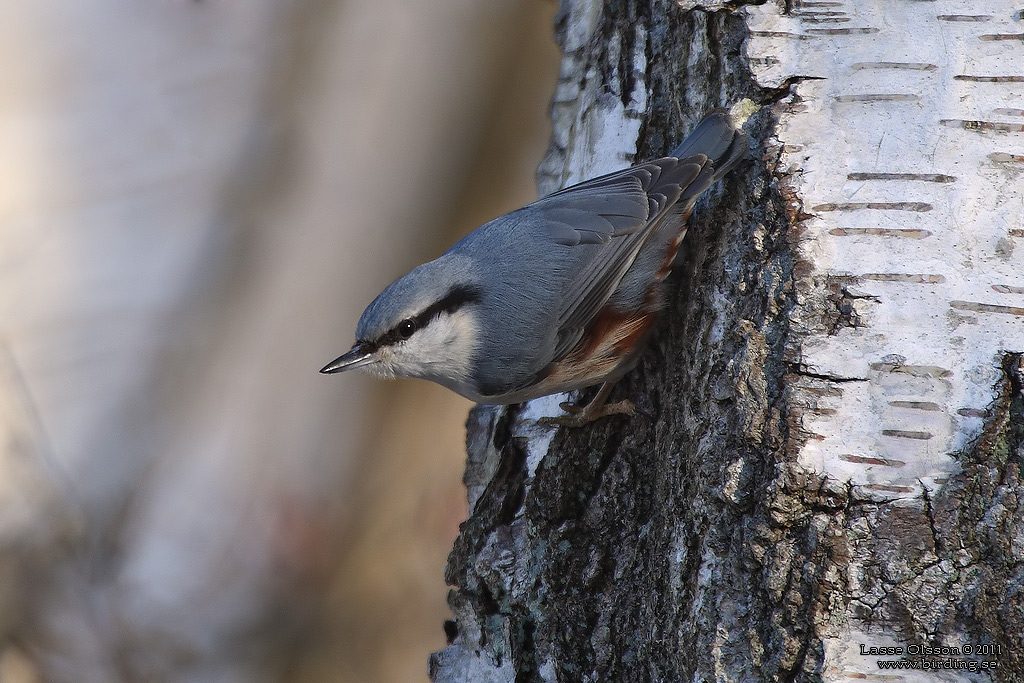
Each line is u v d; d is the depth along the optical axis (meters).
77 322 14.20
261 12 15.70
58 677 11.03
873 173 5.57
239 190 15.22
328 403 14.19
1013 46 5.68
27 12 15.24
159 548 12.38
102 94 15.27
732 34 6.17
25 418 12.10
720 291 5.85
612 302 6.68
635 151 7.13
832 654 4.93
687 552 5.51
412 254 15.29
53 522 11.65
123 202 14.95
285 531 12.66
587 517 6.43
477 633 6.83
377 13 15.77
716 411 5.55
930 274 5.33
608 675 6.09
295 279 14.99
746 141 5.95
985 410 5.09
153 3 15.55
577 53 7.96
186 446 13.67
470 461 7.86
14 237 14.48
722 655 5.18
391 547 12.97
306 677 11.86
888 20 5.88
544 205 7.04
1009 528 4.96
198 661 11.52
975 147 5.53
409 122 15.46
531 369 6.85
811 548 5.05
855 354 5.25
